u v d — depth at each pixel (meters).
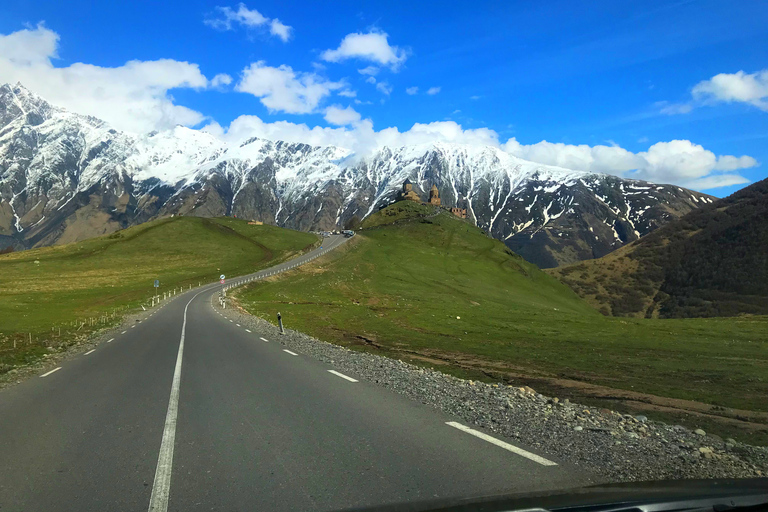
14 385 13.13
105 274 111.81
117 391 11.87
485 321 49.06
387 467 6.27
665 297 154.25
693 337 37.78
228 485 5.75
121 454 7.01
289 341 24.62
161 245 155.88
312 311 54.09
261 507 5.11
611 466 6.38
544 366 23.25
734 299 132.25
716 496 4.78
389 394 11.22
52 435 8.04
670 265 170.12
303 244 163.88
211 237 169.88
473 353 27.48
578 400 15.18
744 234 157.25
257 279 88.31
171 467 6.41
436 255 140.75
